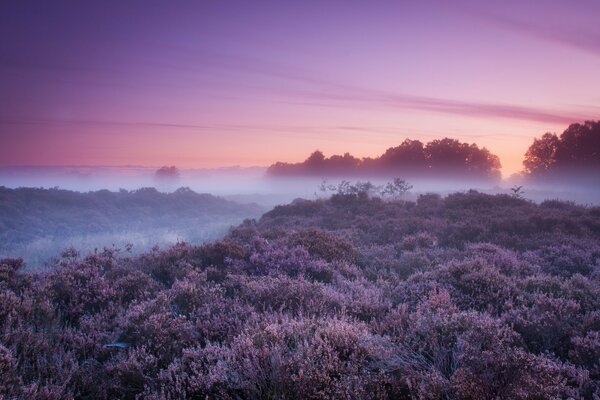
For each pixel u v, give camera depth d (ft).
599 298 20.57
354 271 29.84
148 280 25.29
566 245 37.76
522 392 10.77
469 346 12.86
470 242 41.45
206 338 16.47
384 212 66.23
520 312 18.51
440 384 11.62
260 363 13.28
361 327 16.56
